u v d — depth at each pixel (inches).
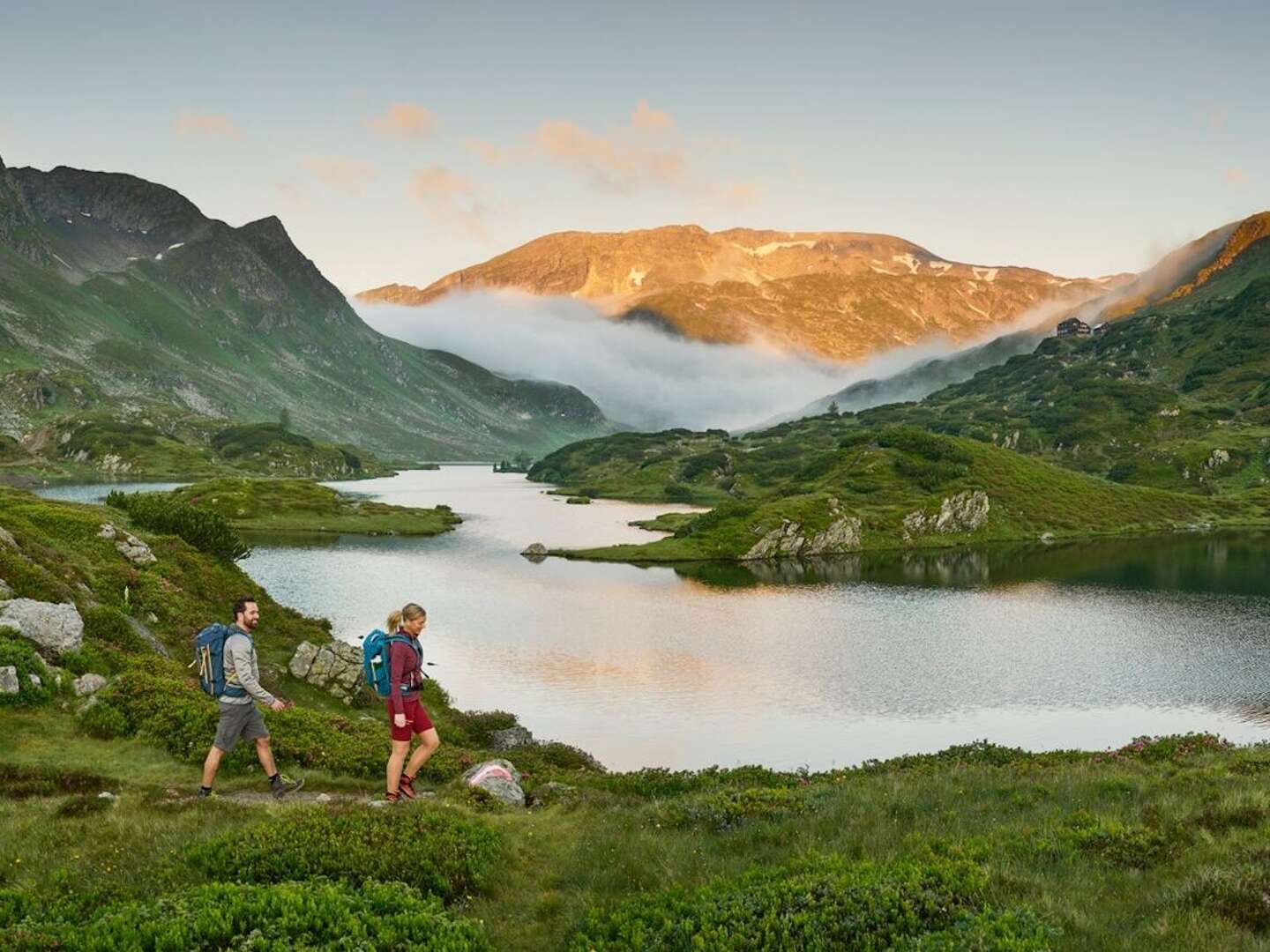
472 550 5438.0
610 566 4985.2
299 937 383.6
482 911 462.3
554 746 1611.7
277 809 602.9
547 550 5369.1
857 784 861.2
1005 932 378.0
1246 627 3176.7
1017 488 7372.1
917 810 671.1
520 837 599.5
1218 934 374.9
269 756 709.9
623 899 458.0
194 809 597.6
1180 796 672.4
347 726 1077.8
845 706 2103.8
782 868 485.1
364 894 440.8
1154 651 2763.3
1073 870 483.5
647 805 757.9
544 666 2468.0
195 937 379.9
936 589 4185.5
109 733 865.5
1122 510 7317.9
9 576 1219.2
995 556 5644.7
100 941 363.6
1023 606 3668.8
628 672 2426.2
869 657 2655.0
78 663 1015.0
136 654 1189.1
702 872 501.7
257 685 680.4
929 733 1891.0
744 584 4350.4
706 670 2459.4
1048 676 2418.8
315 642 1859.0
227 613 1796.3
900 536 6328.7
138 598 1528.1
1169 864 493.4
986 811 665.0
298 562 4628.4
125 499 2299.5
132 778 757.9
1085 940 374.3
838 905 418.0
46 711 888.9
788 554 5703.7
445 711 1774.1
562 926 436.5
